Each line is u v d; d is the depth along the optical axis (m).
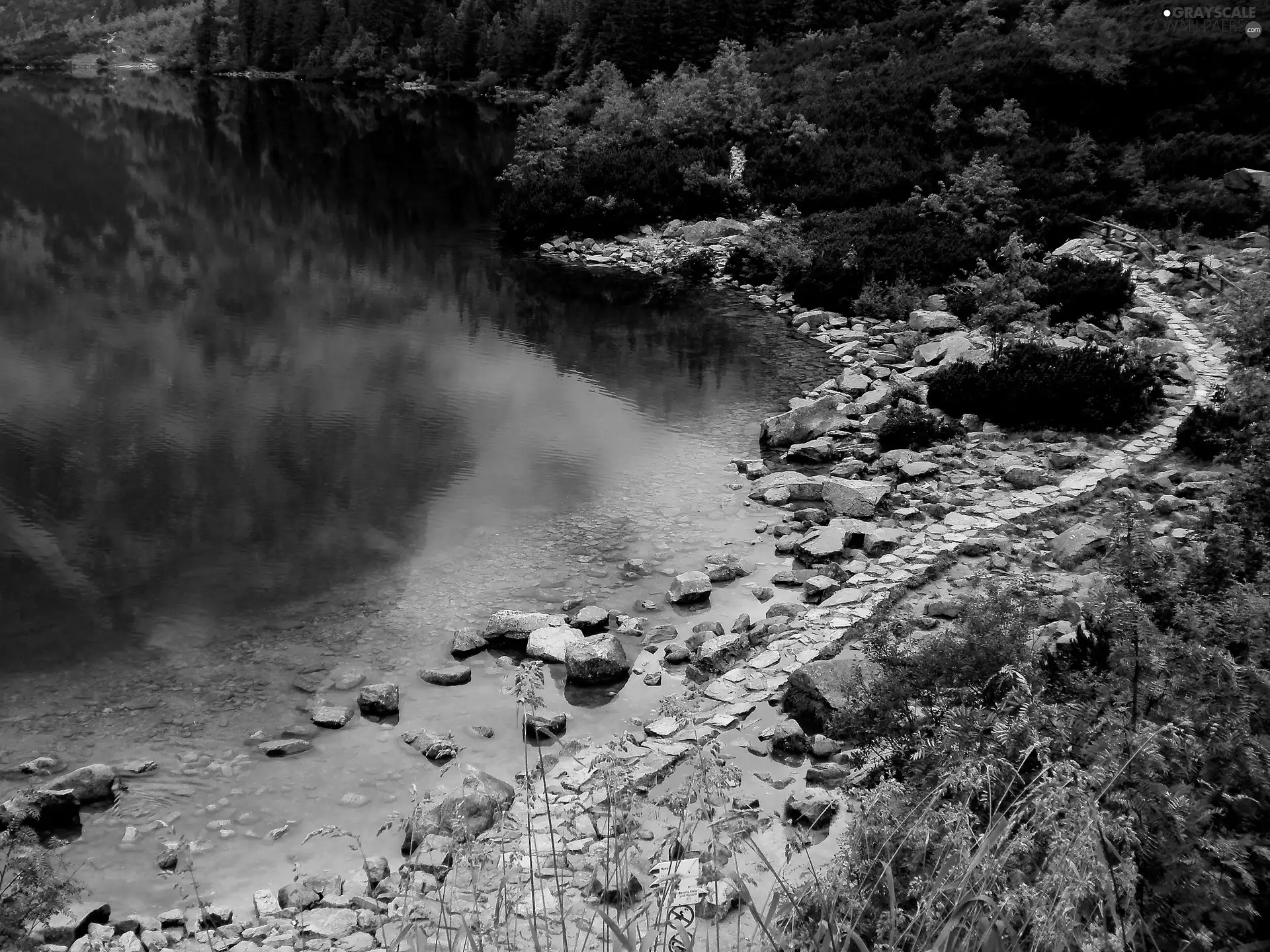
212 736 9.76
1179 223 30.98
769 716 10.01
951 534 14.23
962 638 8.28
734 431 19.02
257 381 20.38
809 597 12.72
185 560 13.33
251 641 11.51
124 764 9.26
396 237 34.97
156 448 16.86
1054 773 4.55
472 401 20.00
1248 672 6.00
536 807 8.30
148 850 8.16
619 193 36.47
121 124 60.97
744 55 45.66
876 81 43.38
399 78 103.38
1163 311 24.97
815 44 54.22
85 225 33.31
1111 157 36.22
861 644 10.34
